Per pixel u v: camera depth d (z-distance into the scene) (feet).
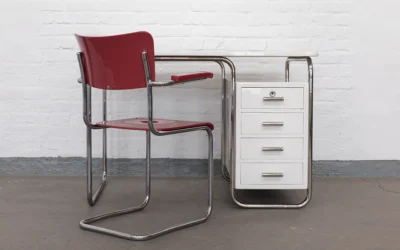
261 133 7.89
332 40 10.16
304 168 7.95
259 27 10.14
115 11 10.11
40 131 10.30
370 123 10.27
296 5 10.11
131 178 10.11
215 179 10.09
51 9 10.12
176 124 7.18
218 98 10.25
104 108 9.61
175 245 6.25
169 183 9.71
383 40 10.15
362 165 10.29
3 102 10.26
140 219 7.38
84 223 6.99
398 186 9.50
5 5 10.10
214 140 10.30
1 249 6.09
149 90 6.49
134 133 10.28
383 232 6.77
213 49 10.17
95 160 10.31
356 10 10.11
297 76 10.22
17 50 10.18
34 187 9.29
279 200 8.49
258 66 10.19
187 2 10.09
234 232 6.76
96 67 6.69
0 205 8.06
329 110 10.27
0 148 10.30
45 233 6.70
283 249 6.11
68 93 10.27
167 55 8.25
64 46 10.18
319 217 7.48
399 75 10.22
